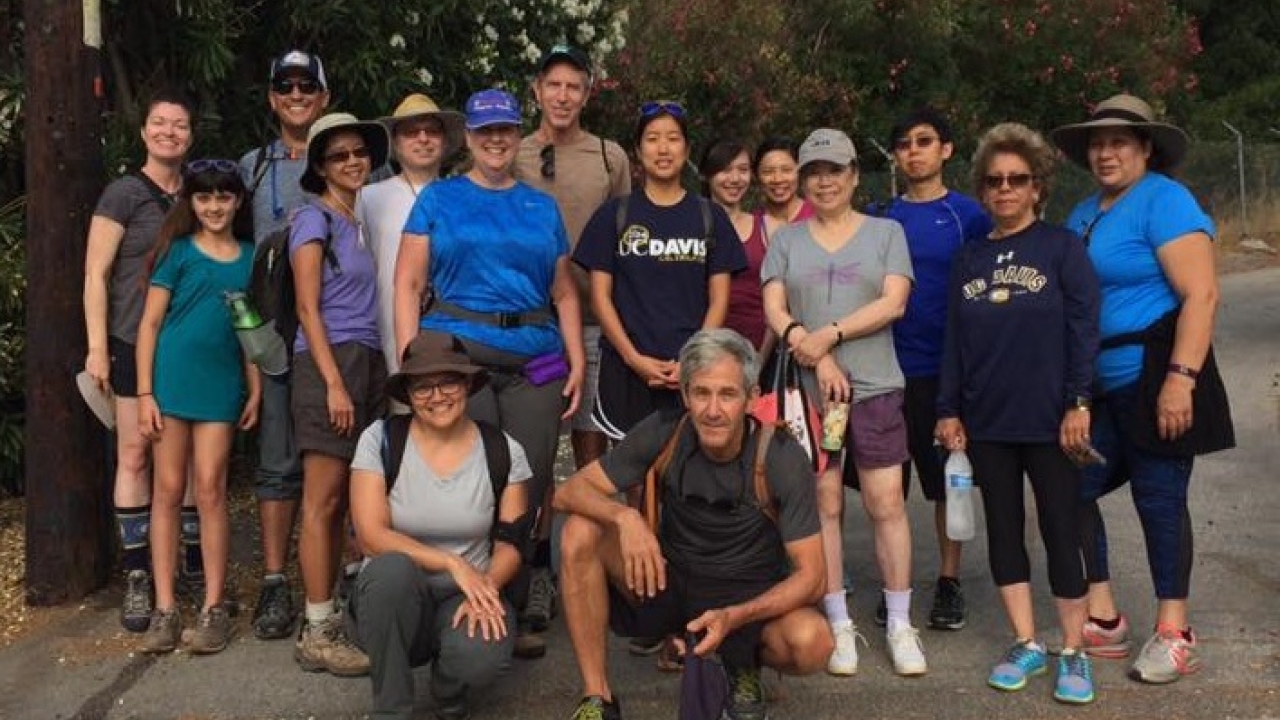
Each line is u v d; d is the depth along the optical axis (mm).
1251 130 24406
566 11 8953
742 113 14320
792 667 3660
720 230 4453
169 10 6555
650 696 4113
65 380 5023
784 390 4168
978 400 4070
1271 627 4578
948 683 4180
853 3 16547
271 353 4398
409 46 7805
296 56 4883
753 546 3709
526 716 3969
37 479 5047
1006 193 4027
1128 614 4789
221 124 7121
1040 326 3955
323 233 4336
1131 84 19594
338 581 5090
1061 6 18688
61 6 4902
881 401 4312
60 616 4965
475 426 3947
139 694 4199
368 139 4668
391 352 4625
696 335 3600
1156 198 4023
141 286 4699
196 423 4562
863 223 4387
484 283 4285
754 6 14508
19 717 4055
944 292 4570
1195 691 4055
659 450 3754
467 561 3928
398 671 3656
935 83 18016
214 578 4602
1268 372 9422
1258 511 6086
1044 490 4023
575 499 3760
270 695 4168
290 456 4676
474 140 4316
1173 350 3980
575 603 3738
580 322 4629
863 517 6363
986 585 5219
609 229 4441
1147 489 4141
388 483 3869
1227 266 16641
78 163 4977
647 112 4418
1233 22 26422
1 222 6230
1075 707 3963
